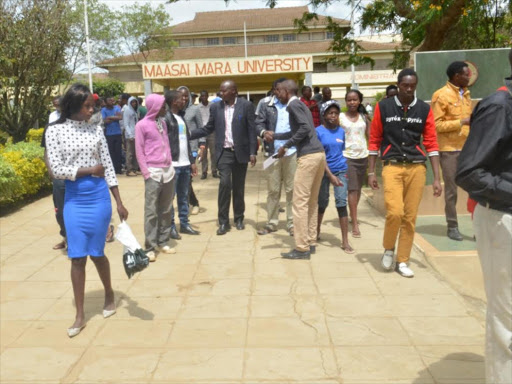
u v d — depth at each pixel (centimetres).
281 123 682
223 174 693
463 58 742
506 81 255
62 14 1245
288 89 564
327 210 846
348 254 601
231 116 690
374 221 762
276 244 651
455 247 603
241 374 340
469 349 369
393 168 516
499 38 1098
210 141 1192
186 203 707
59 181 596
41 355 375
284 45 5019
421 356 359
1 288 518
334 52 1156
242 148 689
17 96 1233
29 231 756
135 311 450
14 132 1276
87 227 408
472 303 462
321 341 385
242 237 688
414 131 509
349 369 344
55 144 399
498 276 254
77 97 400
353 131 656
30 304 475
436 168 520
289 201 696
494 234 253
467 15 872
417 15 891
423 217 766
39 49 1205
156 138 587
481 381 326
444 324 410
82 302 415
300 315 432
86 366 358
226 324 418
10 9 1172
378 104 522
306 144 560
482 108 251
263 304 458
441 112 632
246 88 2061
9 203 925
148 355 371
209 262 583
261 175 1241
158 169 588
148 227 592
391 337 389
